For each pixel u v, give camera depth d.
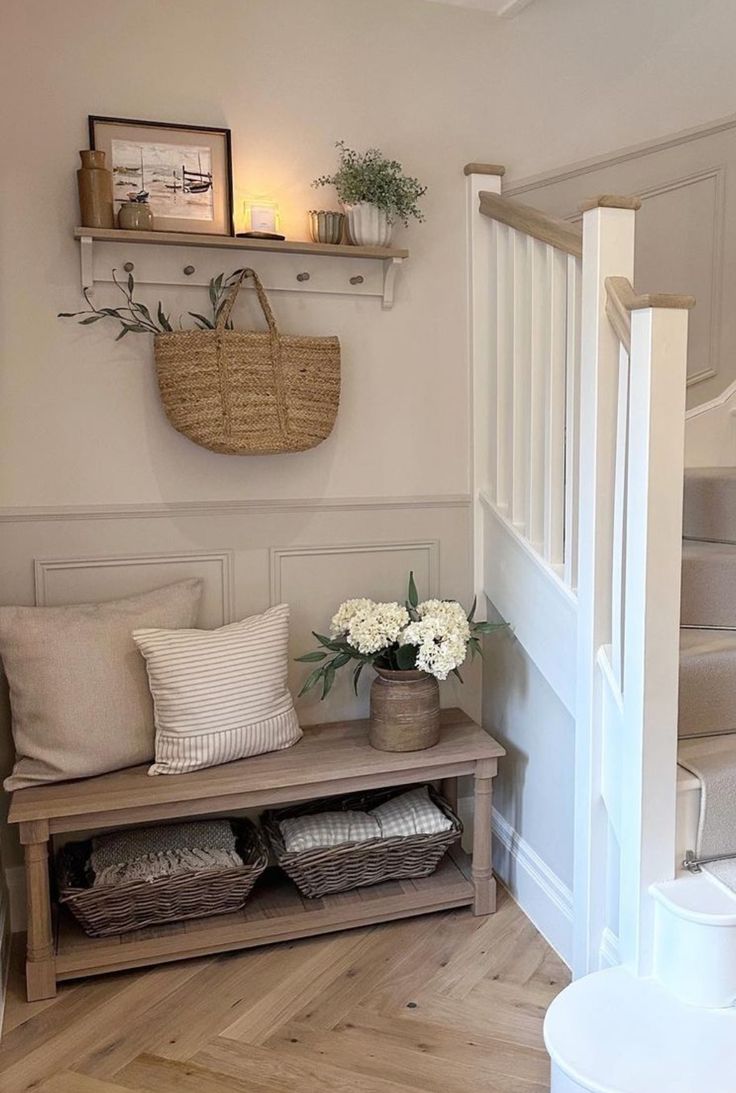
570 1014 1.72
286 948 2.33
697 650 2.09
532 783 2.49
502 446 2.61
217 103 2.41
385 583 2.71
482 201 2.60
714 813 1.88
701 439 2.97
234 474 2.53
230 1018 2.07
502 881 2.68
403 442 2.68
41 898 2.10
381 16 2.54
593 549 1.96
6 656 2.22
